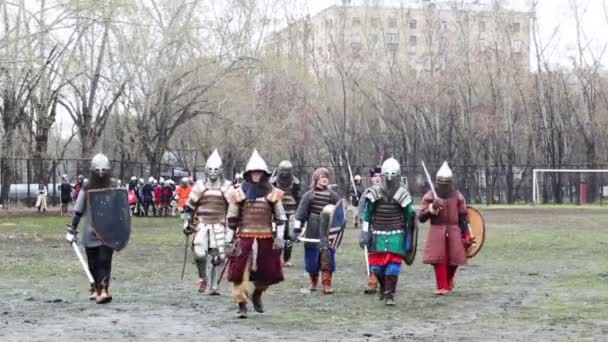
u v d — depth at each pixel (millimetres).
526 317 14852
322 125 90625
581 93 98750
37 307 15914
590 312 15414
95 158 16594
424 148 94188
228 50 68250
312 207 18547
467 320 14555
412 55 108812
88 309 15680
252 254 14633
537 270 23172
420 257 27484
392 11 117938
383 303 16734
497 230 41656
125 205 16562
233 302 16750
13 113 59688
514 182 89500
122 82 65000
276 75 80375
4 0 53094
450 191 18078
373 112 99250
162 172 84312
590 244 32500
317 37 119250
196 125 80438
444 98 93188
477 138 92938
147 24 60312
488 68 90938
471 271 22969
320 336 12883
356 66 99375
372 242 16531
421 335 12977
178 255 27938
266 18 76125
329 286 18281
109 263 16594
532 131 92625
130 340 12477
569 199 87688
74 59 59281
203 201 18016
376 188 16516
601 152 96188
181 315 15000
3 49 51750
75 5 54031
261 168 14617
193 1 64188
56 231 40344
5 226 43875
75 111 66438
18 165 68750
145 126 65812
